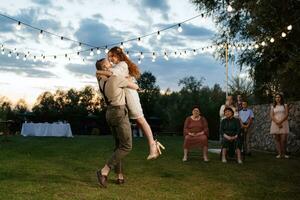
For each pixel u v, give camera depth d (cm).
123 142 524
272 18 1519
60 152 1040
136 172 677
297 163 859
